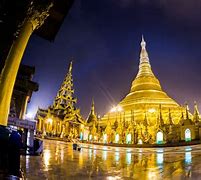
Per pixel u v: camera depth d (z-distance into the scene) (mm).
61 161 18172
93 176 12297
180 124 49375
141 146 39156
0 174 5441
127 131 59281
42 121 60094
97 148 40906
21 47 10703
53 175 11352
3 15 9516
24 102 26875
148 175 13180
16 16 10031
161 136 51656
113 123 72000
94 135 67188
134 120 65000
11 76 9898
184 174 13336
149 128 56656
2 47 9672
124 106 79812
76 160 20500
